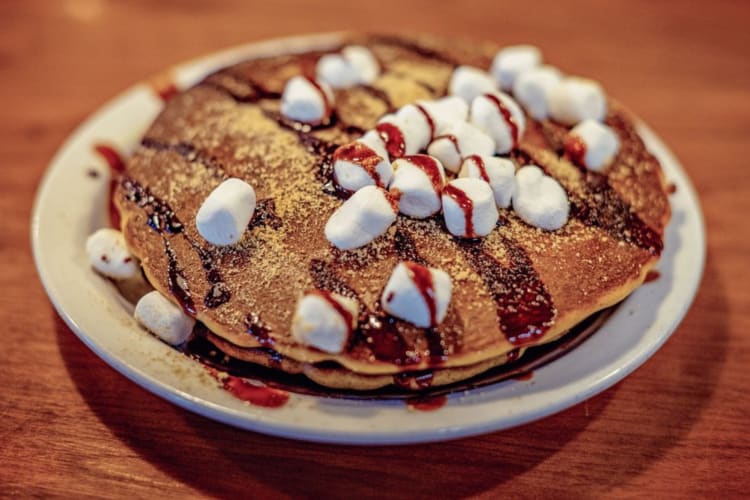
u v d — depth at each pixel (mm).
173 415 272
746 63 428
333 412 249
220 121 312
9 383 282
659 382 284
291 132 302
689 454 265
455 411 249
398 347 251
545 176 287
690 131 387
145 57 427
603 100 320
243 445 264
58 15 454
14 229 334
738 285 317
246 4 468
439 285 250
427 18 456
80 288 284
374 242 267
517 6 468
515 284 262
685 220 311
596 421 272
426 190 267
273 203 279
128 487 255
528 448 265
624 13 464
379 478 257
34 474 258
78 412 273
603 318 280
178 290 267
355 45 364
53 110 393
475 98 302
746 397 281
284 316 257
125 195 297
